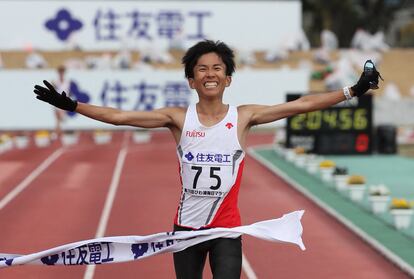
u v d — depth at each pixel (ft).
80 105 33.71
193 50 34.94
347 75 211.82
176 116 34.94
